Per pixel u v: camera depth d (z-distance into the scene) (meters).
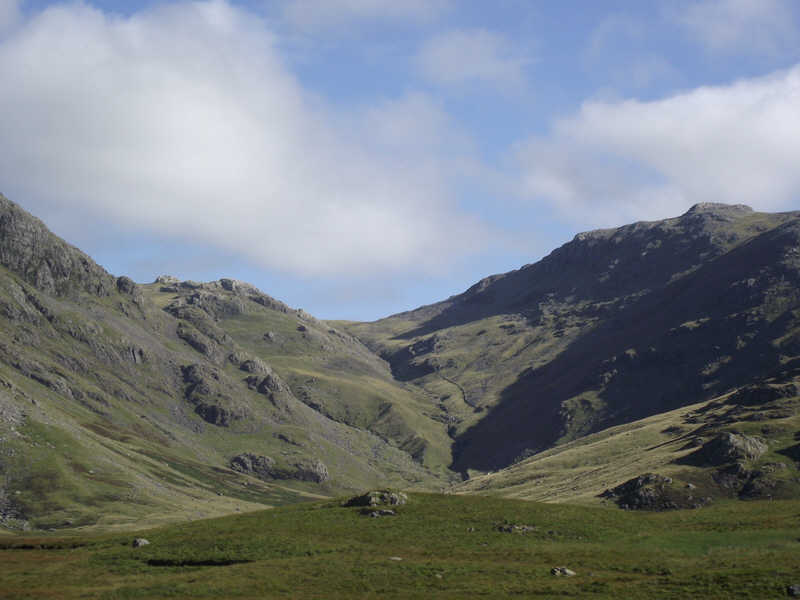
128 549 111.81
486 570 92.81
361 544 108.75
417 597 81.62
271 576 91.44
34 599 84.62
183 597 84.56
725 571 84.38
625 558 97.25
